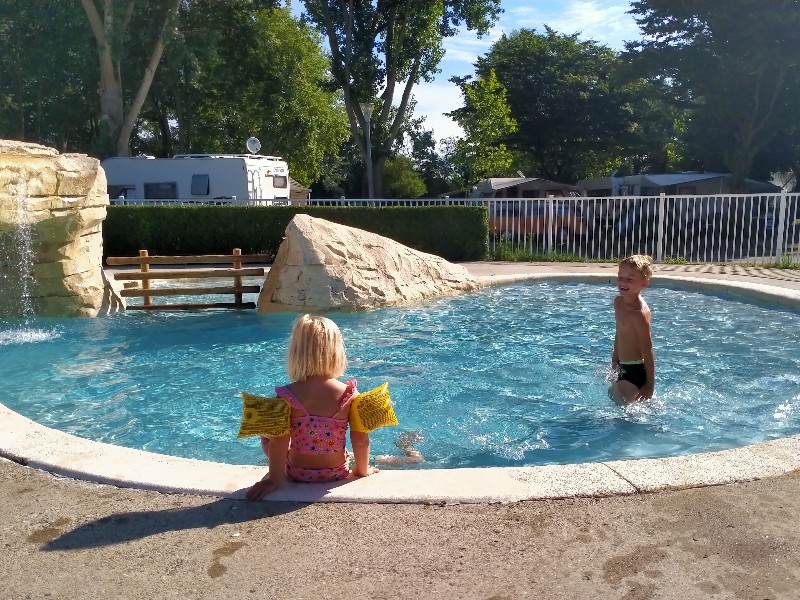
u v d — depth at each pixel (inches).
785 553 110.7
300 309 435.8
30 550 114.7
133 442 207.6
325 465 139.7
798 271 612.1
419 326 389.1
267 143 1631.4
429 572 106.9
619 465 146.4
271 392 263.0
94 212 432.8
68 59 1286.9
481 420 223.0
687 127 1557.6
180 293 463.5
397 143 1576.0
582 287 554.6
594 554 111.4
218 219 808.3
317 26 1358.3
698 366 284.7
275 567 108.8
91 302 437.1
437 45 1332.4
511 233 812.0
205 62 1338.6
